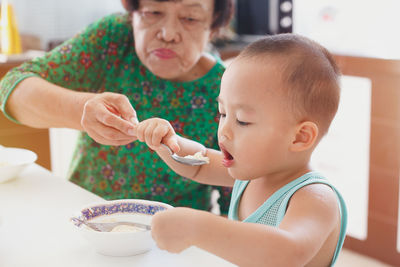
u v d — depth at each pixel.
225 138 0.91
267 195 0.98
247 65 0.89
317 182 0.90
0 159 1.30
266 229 0.73
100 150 1.41
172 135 1.00
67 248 0.89
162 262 0.85
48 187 1.19
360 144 2.57
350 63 2.54
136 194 1.40
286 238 0.73
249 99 0.87
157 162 1.38
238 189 1.09
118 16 1.51
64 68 1.40
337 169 2.68
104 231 0.90
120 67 1.48
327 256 0.93
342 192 2.68
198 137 1.42
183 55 1.31
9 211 1.05
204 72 1.45
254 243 0.72
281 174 0.96
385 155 2.49
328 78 0.91
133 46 1.47
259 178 1.02
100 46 1.46
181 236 0.73
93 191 1.44
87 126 1.06
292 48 0.89
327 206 0.84
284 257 0.72
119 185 1.42
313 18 2.91
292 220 0.81
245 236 0.72
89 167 1.44
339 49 2.71
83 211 0.94
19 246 0.90
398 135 2.43
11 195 1.13
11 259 0.85
